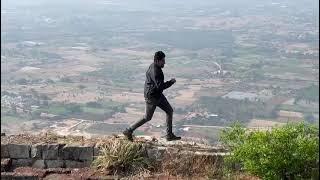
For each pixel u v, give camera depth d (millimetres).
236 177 8852
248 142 8219
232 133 8789
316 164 7973
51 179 8727
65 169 9203
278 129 8141
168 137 10016
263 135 8109
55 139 9945
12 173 8953
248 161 8070
